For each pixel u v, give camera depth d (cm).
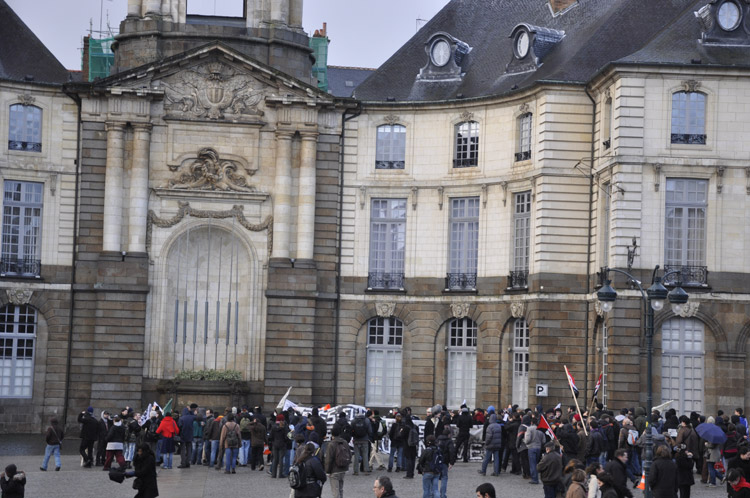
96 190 4953
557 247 4703
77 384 4906
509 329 4906
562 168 4719
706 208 4419
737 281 4388
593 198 4688
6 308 4953
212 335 5081
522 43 5016
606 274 4328
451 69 5244
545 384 4641
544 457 2769
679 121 4441
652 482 2531
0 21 5131
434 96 5166
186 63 5019
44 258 4959
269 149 5084
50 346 4931
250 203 5066
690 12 4612
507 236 4916
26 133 4978
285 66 5125
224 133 5056
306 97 5053
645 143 4419
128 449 3803
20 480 2511
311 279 5012
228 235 5091
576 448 3212
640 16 4884
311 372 5000
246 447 3881
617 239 4397
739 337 4369
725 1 4497
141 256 4934
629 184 4409
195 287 5081
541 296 4675
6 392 4934
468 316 5003
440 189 5084
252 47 5109
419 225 5122
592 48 4791
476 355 5012
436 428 3694
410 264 5112
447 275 5072
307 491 2570
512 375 4894
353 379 5097
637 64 4400
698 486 3316
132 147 4972
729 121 4416
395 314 5103
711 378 4366
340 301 5112
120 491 3219
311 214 5056
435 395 5069
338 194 5125
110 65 5622
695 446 3362
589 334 4647
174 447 3791
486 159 5003
